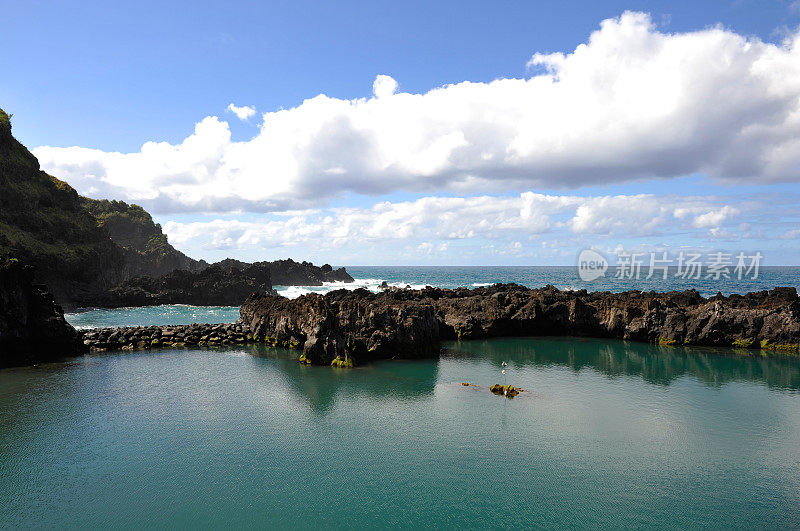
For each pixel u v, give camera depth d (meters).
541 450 32.50
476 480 28.44
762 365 57.25
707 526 23.98
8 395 44.03
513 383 49.03
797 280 189.62
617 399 43.59
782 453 32.28
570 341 74.06
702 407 41.34
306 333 62.69
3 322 54.28
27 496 26.39
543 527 23.83
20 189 124.56
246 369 55.00
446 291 97.88
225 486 27.53
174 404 41.69
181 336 72.62
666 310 72.81
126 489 27.14
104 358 61.03
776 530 23.72
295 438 34.31
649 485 28.02
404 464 30.39
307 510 25.19
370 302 67.75
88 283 132.62
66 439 33.94
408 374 52.66
